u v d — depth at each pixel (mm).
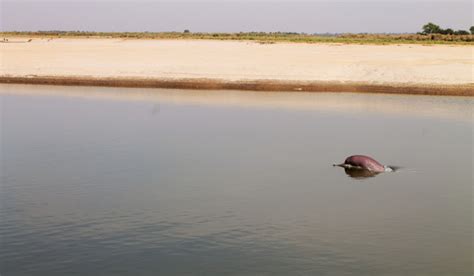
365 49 51188
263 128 21422
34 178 14992
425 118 23500
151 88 33156
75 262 9984
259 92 31500
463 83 32375
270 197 13383
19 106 26562
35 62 41438
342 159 16906
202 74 36031
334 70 36406
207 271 9617
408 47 53844
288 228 11469
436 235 11133
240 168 15914
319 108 26047
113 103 27438
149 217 12102
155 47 54969
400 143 19000
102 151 17953
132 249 10516
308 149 18141
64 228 11492
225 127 21609
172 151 17875
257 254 10289
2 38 80125
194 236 11094
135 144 18859
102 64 40250
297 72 36094
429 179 14836
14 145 18812
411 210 12492
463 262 9953
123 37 86125
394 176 15141
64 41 69375
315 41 67688
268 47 54688
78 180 14781
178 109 25641
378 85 32281
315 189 14016
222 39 75812
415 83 32469
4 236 11109
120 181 14719
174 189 14008
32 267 9797
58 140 19500
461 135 20156
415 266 9773
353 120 23062
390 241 10805
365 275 9469
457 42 66375
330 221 11852
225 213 12344
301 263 9914
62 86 34000
